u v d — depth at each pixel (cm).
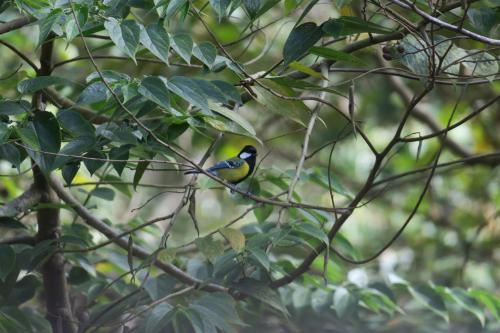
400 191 1880
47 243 788
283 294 930
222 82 734
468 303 927
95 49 788
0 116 688
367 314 1088
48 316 870
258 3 702
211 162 1734
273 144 1784
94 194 893
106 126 714
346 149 1986
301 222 772
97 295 831
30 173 1297
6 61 1470
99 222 862
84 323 814
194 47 683
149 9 733
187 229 1852
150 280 812
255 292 751
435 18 686
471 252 1614
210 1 666
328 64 880
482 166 1658
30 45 1474
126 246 864
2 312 796
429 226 1800
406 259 1675
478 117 1755
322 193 1923
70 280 881
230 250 816
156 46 618
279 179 922
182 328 714
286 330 984
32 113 678
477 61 738
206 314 721
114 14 673
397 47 753
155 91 624
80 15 618
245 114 1733
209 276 824
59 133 670
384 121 1834
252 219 1998
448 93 1673
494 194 1773
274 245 736
